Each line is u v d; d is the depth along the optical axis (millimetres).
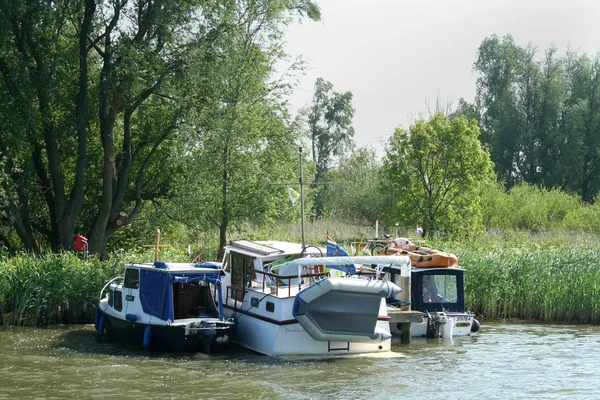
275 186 27500
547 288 22891
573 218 48656
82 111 27656
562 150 77250
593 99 79062
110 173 28281
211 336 16750
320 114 81125
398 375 14734
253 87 27984
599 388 13742
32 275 20297
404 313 18484
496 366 15727
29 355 16312
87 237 31094
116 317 18047
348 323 16281
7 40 24484
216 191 26875
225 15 27688
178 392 13078
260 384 13742
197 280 17188
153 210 31281
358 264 18406
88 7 27234
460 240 32000
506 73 81938
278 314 16531
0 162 25078
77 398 12578
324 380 14203
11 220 27391
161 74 27906
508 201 49156
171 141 30344
